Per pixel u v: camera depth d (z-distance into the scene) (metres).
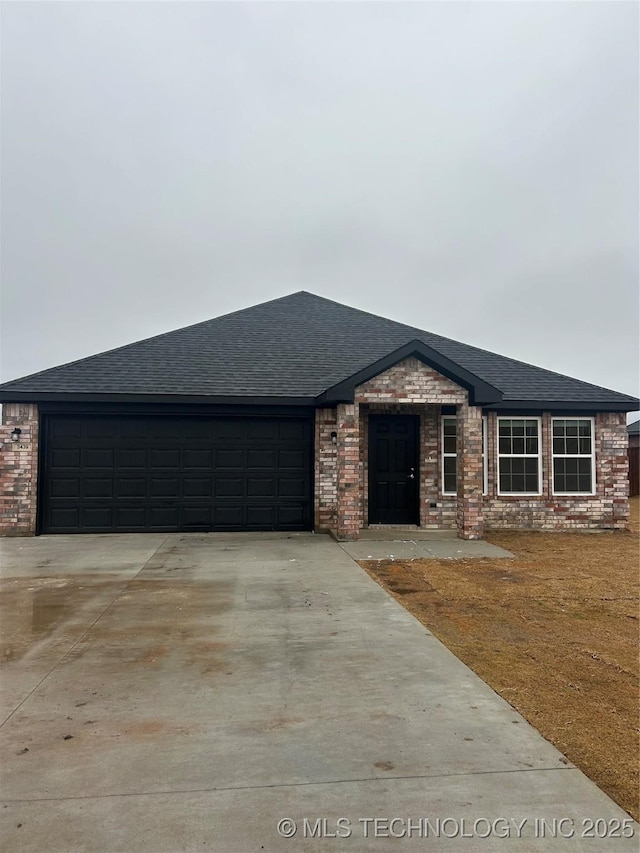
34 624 5.73
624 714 3.88
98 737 3.54
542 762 3.27
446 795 2.96
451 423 12.23
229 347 13.32
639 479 22.69
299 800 2.92
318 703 4.01
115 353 12.62
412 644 5.18
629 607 6.45
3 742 3.47
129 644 5.17
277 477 11.67
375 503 12.17
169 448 11.42
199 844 2.61
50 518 11.16
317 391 11.55
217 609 6.26
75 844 2.60
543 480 12.49
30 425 11.05
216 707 3.95
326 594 6.88
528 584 7.46
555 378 13.42
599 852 2.57
